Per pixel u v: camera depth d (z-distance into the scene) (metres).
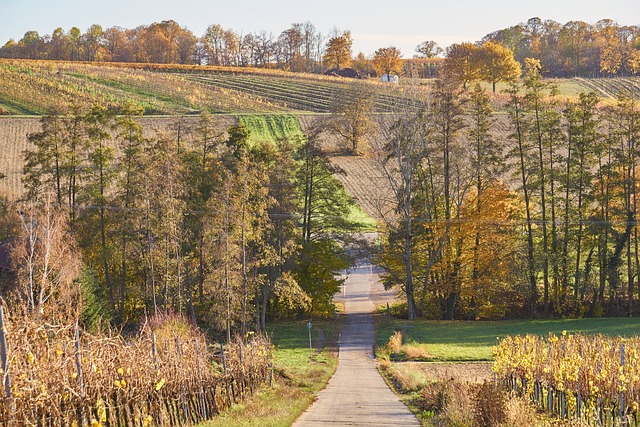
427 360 41.16
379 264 60.69
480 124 59.94
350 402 25.75
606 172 61.06
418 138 58.28
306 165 60.03
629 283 61.44
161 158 51.69
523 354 25.11
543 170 60.97
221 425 18.81
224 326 44.47
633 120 60.72
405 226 58.62
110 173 55.03
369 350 45.78
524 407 18.92
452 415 19.53
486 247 57.88
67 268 39.50
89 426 15.00
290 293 49.62
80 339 17.16
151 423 17.72
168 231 46.69
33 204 51.59
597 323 53.38
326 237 59.84
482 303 60.22
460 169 60.00
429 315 61.03
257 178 46.41
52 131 53.44
